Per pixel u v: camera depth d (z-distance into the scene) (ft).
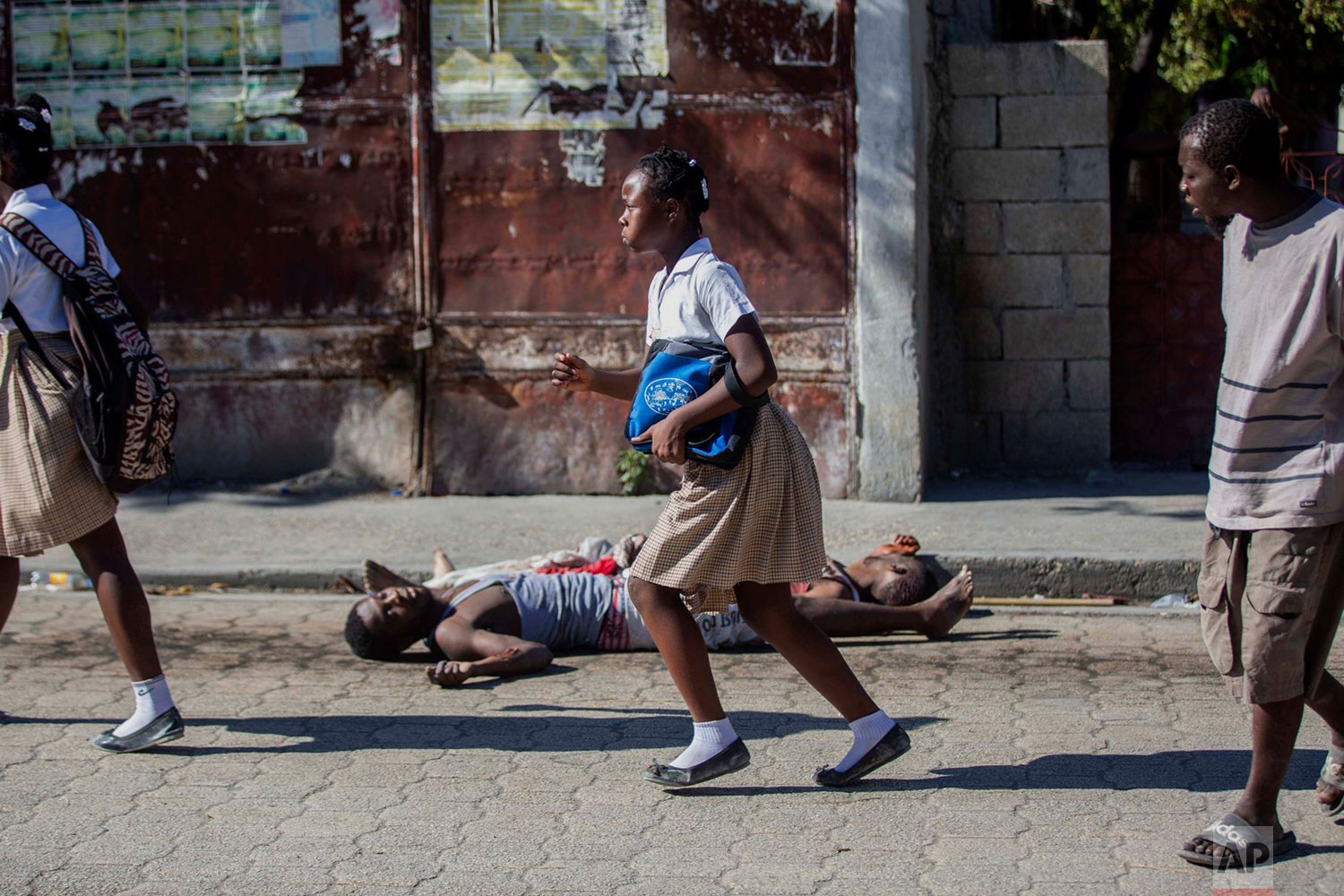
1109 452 30.53
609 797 13.92
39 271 14.75
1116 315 30.99
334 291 28.99
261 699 17.42
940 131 29.96
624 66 27.89
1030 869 12.03
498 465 28.99
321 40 28.50
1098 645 19.69
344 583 22.72
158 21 28.68
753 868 12.16
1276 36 36.88
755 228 27.86
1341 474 11.25
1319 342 11.21
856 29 27.12
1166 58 37.76
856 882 11.85
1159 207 30.89
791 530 13.32
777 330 27.96
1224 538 11.87
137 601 15.25
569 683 17.99
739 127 27.73
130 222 29.12
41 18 28.89
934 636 20.07
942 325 30.40
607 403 28.63
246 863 12.40
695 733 13.93
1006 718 16.28
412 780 14.46
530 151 28.30
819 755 15.03
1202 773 14.29
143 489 29.32
